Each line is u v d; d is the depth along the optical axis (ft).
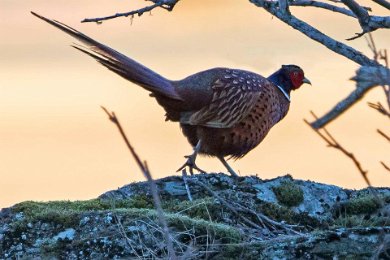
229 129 39.55
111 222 29.25
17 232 29.35
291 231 30.66
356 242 26.89
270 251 27.43
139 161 16.63
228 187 33.99
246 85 39.68
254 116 40.22
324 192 34.09
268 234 30.37
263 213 32.04
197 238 28.55
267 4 28.73
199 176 34.76
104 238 28.55
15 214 30.48
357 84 17.07
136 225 28.86
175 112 39.24
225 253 27.76
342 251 26.78
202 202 31.58
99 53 34.96
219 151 40.29
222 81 39.04
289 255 27.14
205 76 39.01
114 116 16.33
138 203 32.60
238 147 40.42
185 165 35.50
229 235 28.81
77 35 33.37
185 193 33.65
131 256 27.96
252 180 34.47
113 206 31.12
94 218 29.43
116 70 35.63
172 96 37.91
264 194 33.37
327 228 31.55
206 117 38.93
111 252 28.22
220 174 34.86
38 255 28.63
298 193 33.55
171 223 28.86
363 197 33.42
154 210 29.84
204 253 27.84
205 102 38.63
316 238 27.37
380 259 26.20
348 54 27.99
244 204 32.32
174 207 31.71
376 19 25.79
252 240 29.19
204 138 39.73
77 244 28.63
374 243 26.71
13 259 28.68
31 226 29.50
